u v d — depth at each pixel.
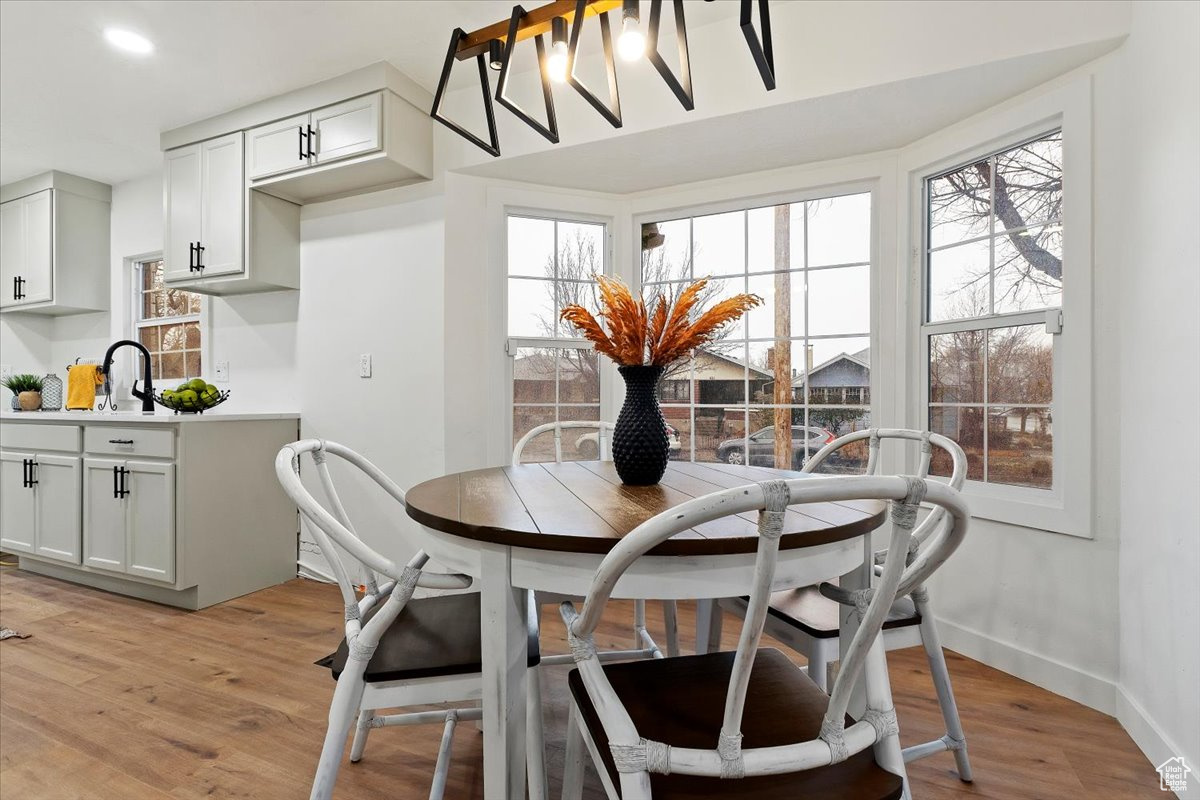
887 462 2.44
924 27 1.90
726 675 1.06
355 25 2.22
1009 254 2.07
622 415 1.46
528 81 2.51
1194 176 1.37
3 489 3.06
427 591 2.76
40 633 2.33
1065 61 1.80
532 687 1.16
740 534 0.93
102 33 2.25
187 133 2.97
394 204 2.80
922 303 2.38
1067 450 1.84
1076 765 1.51
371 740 1.64
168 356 3.65
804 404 2.64
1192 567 1.37
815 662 1.25
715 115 2.18
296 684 1.92
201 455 2.63
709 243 2.84
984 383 2.14
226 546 2.72
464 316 2.72
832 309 2.60
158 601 2.69
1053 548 1.88
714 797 0.77
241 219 2.84
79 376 3.39
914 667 2.05
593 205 2.93
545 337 2.90
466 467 2.72
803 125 2.23
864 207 2.54
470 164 2.63
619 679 1.04
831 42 2.02
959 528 0.78
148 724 1.68
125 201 3.73
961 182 2.25
